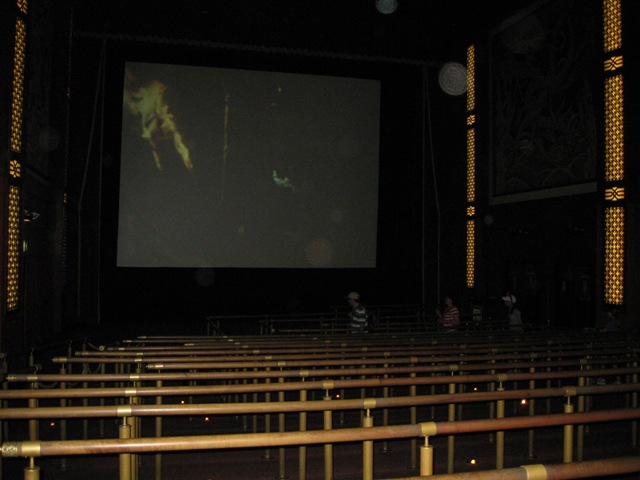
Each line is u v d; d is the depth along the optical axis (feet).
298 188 66.03
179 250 63.82
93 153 62.44
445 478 7.37
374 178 67.77
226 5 60.54
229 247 64.69
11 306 35.91
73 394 13.03
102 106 62.75
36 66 45.70
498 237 59.11
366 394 27.37
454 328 40.88
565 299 49.73
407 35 64.90
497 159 59.41
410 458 17.72
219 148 64.44
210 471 16.52
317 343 25.70
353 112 67.31
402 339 28.50
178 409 11.02
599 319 43.34
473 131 63.62
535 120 53.52
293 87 66.08
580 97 47.85
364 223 67.56
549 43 51.80
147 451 8.83
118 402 22.35
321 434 9.43
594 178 46.19
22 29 36.94
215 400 24.93
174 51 63.82
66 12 51.62
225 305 66.18
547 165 51.96
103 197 63.31
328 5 62.03
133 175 63.05
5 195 33.71
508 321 42.63
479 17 60.64
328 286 68.59
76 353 21.59
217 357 19.98
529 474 7.54
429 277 69.05
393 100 69.46
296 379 22.09
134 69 63.21
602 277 43.45
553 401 25.38
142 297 64.44
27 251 43.80
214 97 64.44
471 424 10.18
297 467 16.81
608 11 43.55
